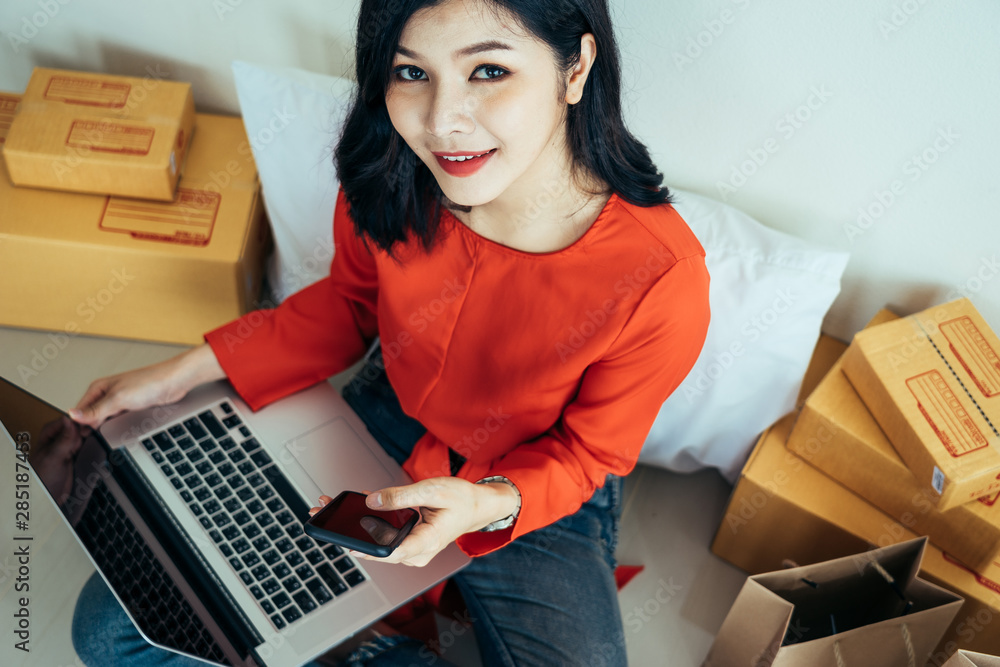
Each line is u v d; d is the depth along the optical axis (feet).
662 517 5.43
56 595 4.79
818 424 4.51
